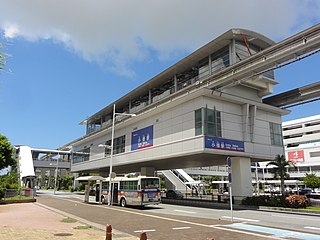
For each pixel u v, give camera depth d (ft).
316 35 61.36
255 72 77.25
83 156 176.14
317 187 191.21
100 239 30.30
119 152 132.16
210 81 87.81
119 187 86.69
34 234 33.22
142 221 47.50
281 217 60.39
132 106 142.61
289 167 98.53
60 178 279.08
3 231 35.42
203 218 52.49
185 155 91.66
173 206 90.53
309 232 38.40
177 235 34.37
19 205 81.87
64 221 46.16
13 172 157.99
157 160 109.60
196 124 87.51
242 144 92.12
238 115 95.04
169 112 100.58
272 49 70.13
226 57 92.68
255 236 33.63
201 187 203.62
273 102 101.86
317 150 252.62
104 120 168.96
